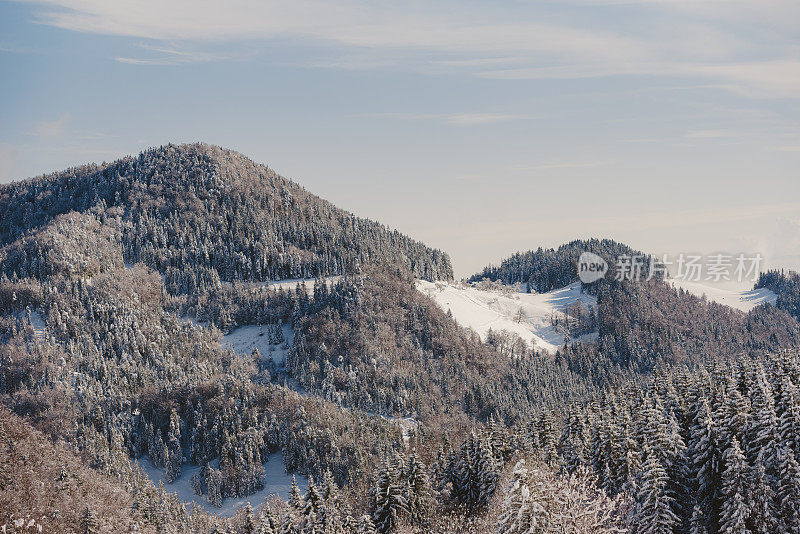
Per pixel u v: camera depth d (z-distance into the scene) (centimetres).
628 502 8881
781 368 10600
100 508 11644
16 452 12038
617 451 9975
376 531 9881
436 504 11325
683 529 8731
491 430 12162
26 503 10244
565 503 6981
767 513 7944
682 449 9469
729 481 8262
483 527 9056
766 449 8612
